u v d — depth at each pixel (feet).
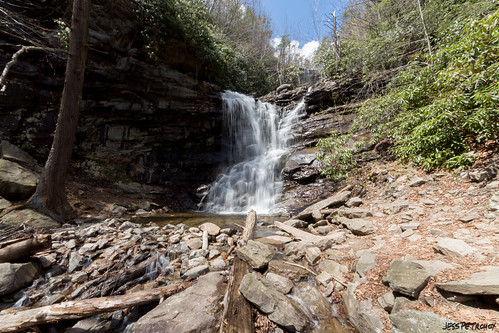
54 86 23.65
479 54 12.90
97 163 26.86
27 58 21.80
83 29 17.83
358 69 33.88
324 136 33.96
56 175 17.65
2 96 20.59
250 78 63.52
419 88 17.79
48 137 23.73
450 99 13.94
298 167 29.37
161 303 8.50
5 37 20.79
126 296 8.63
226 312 7.63
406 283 6.59
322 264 10.21
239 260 11.04
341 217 15.57
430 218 11.48
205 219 21.24
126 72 26.61
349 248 11.01
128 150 29.60
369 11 37.70
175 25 30.42
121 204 23.68
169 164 33.17
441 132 15.25
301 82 71.72
